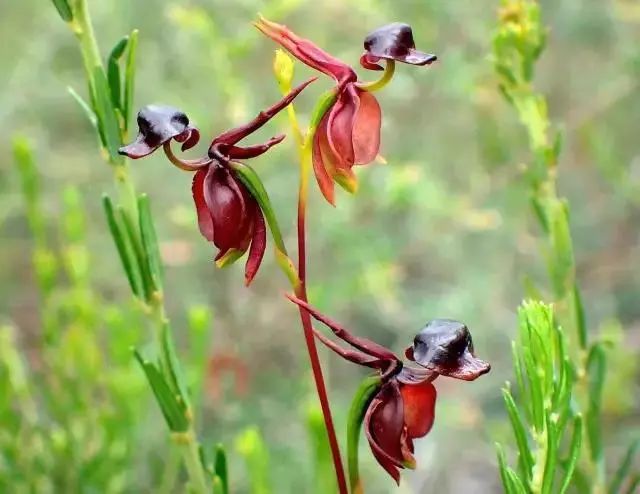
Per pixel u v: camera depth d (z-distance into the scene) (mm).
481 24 367
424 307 354
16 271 409
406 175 331
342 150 171
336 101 171
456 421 311
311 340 174
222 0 375
